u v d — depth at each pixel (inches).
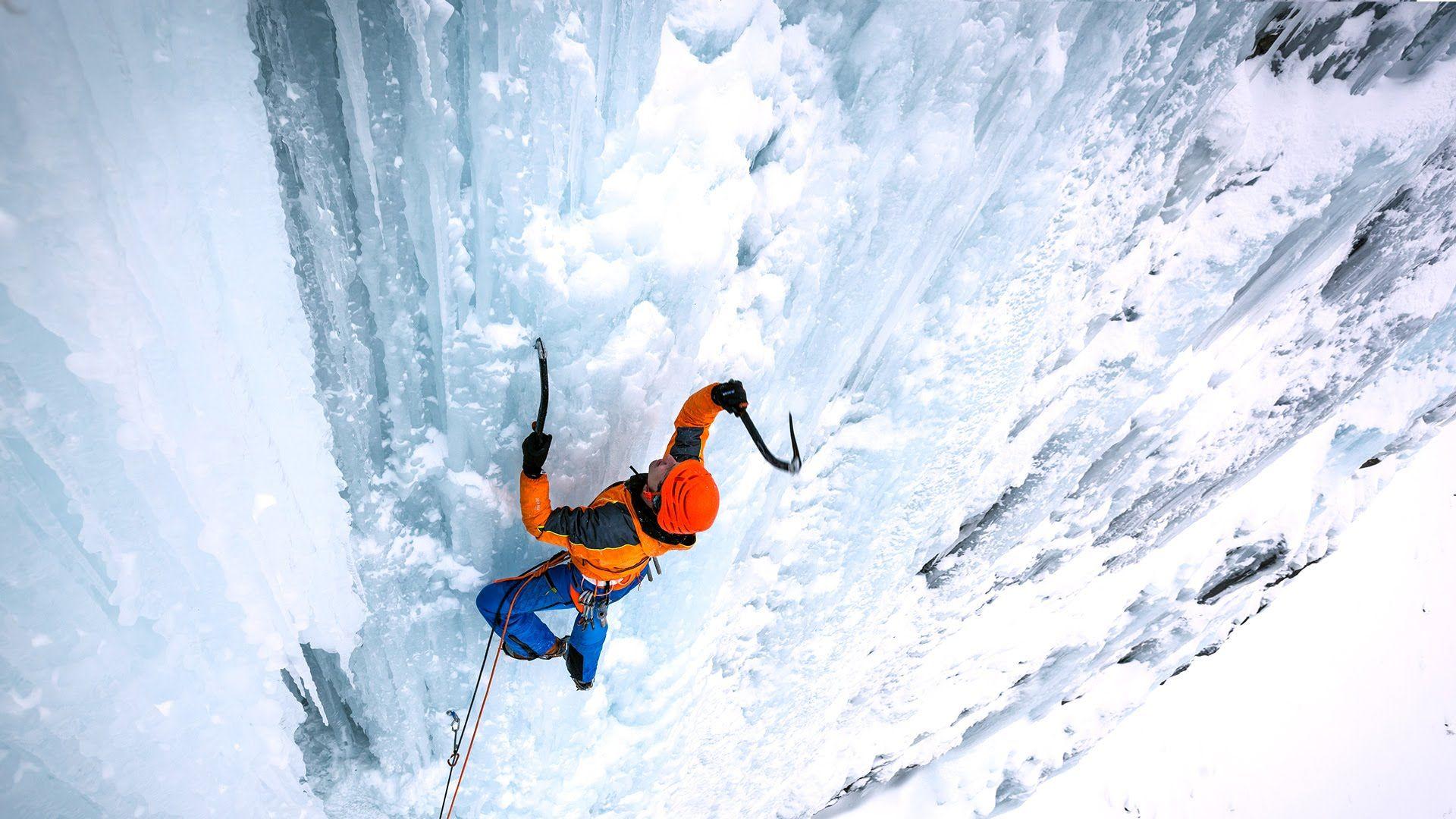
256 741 102.5
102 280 63.7
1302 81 155.6
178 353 70.9
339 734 118.7
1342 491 373.7
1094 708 377.4
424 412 95.8
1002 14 102.0
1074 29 111.9
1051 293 154.4
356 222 77.8
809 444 144.7
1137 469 241.0
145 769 90.7
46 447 67.6
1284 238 179.2
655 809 181.6
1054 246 146.3
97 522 73.9
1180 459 246.4
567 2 72.6
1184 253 173.0
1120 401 197.0
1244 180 165.3
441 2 68.6
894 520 175.6
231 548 83.7
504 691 125.9
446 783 128.4
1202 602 358.9
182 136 64.7
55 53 56.0
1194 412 235.5
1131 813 420.2
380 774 125.4
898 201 113.9
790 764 229.6
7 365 63.1
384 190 77.3
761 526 146.6
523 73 74.4
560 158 81.0
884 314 132.6
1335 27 148.1
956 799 340.2
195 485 77.2
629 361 98.1
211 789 100.6
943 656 254.1
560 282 87.4
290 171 72.2
